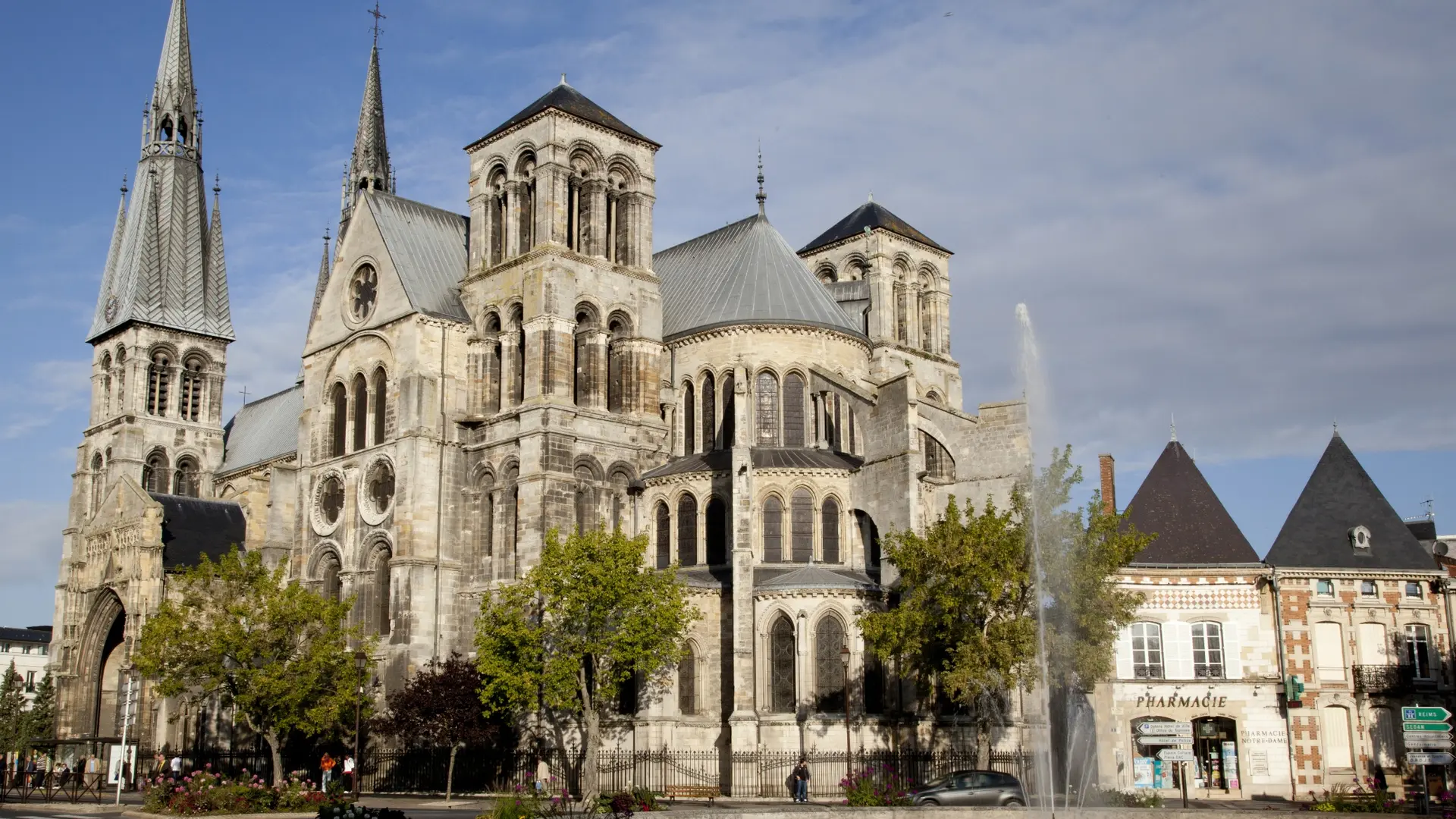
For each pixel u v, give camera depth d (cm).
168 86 13788
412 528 8406
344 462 9112
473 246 9150
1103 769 7256
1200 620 7462
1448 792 5459
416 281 9000
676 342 8950
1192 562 7556
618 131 9019
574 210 8869
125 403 12875
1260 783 7212
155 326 13062
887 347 10269
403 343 8800
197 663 7644
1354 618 7412
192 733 9812
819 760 6631
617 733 7419
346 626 8706
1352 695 7288
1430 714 5125
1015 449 7912
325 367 9475
